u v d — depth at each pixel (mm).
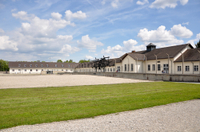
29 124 6156
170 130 5594
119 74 42719
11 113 7539
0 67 118562
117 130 5582
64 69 106750
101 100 10727
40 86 19578
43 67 100750
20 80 29719
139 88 17484
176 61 38312
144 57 49250
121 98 11453
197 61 34000
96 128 5770
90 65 82688
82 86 19328
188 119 6758
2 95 12727
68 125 6066
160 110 8242
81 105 9234
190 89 16594
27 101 10375
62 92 14375
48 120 6551
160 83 23609
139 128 5766
